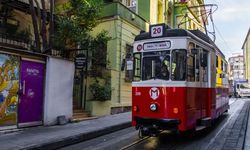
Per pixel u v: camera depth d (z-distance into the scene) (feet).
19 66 36.78
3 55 34.96
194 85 33.81
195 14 106.22
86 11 46.65
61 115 42.11
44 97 40.06
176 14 93.15
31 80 38.29
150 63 33.35
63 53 46.73
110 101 53.52
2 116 34.55
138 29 66.69
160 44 33.06
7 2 43.96
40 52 42.01
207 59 38.86
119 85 57.93
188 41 32.55
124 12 61.11
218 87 44.73
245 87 165.37
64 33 44.09
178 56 32.07
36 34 41.88
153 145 31.68
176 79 31.71
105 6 60.29
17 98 36.35
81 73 51.78
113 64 57.82
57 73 41.63
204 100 37.22
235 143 32.22
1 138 31.37
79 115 47.50
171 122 31.14
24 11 48.32
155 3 76.59
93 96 50.70
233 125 45.50
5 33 42.19
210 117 38.34
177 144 32.12
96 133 37.35
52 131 35.96
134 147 30.83
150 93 32.63
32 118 38.32
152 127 31.91
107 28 59.52
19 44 42.80
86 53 50.29
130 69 34.81
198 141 33.63
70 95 43.83
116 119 47.88
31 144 28.86
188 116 31.76
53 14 47.50
